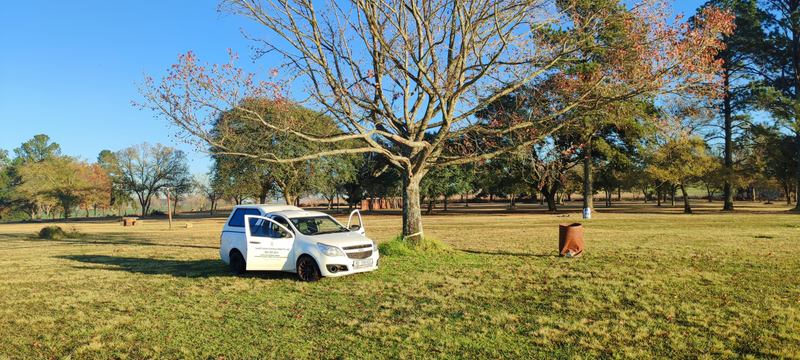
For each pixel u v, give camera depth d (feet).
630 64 38.58
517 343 17.30
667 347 16.55
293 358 16.20
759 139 137.28
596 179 190.49
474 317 21.13
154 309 24.03
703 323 19.22
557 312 21.68
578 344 17.07
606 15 38.60
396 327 19.62
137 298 26.81
